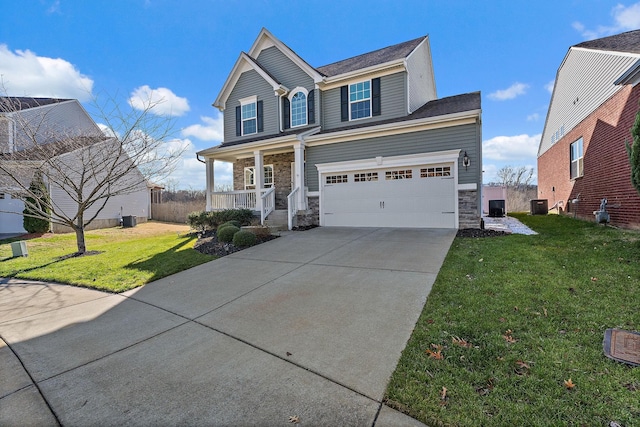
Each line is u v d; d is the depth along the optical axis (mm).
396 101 11359
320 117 12648
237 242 8086
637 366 2252
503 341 2717
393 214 10234
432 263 5465
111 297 4852
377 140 10508
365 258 6133
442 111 10086
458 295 3836
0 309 4426
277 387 2322
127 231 14914
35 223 13320
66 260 7820
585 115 10719
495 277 4391
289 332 3254
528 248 6000
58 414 2143
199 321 3701
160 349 3035
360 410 2027
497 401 2004
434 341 2809
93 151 10227
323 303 4004
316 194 11742
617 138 8352
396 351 2732
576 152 11695
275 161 14023
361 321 3395
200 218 11430
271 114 13727
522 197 22828
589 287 3824
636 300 3395
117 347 3121
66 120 15742
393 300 3926
